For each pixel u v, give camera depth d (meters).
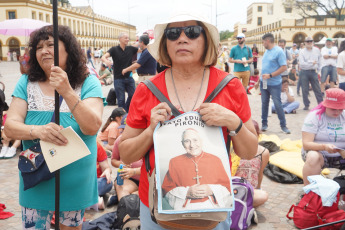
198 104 1.75
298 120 9.02
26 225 2.35
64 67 2.29
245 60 10.53
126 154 1.81
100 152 4.35
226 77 1.77
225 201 1.57
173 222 1.64
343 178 3.81
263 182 5.03
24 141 2.36
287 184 4.95
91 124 2.19
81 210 2.40
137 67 8.31
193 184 1.58
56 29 1.92
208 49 1.76
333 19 59.88
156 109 1.68
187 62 1.70
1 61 50.41
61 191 2.27
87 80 2.34
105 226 3.55
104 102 2.45
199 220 1.64
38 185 2.27
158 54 1.88
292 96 10.27
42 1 58.38
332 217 3.45
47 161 2.08
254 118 9.48
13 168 5.59
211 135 1.67
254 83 13.98
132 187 4.20
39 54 2.22
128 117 1.86
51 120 2.26
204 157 1.62
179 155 1.62
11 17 53.91
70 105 2.09
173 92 1.77
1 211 4.00
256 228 3.68
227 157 1.64
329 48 11.67
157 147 1.64
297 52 21.97
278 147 6.31
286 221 3.85
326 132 4.13
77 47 2.29
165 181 1.59
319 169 4.16
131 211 3.45
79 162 2.29
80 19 75.19
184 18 1.68
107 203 4.22
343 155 3.98
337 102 3.96
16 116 2.27
